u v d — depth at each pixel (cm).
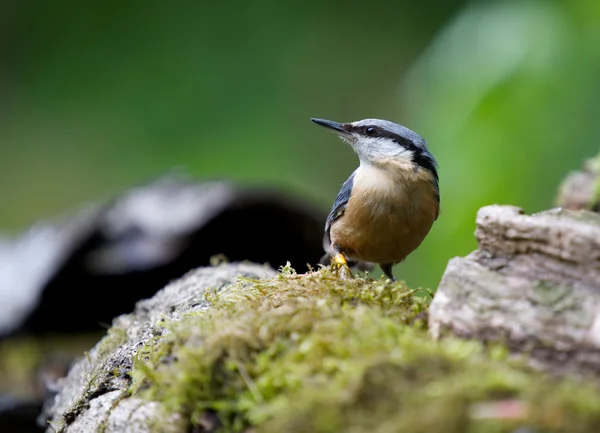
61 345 1058
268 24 2066
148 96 2016
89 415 496
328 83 2038
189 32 2056
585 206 909
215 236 1080
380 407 359
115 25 2073
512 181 1167
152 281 1081
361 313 434
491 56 1185
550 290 414
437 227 1207
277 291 519
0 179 1983
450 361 374
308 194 1912
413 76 1398
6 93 2055
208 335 448
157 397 446
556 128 1155
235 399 419
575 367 386
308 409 367
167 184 1143
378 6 2081
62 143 2009
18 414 839
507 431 332
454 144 1190
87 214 1115
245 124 1983
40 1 2091
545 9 1186
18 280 1097
